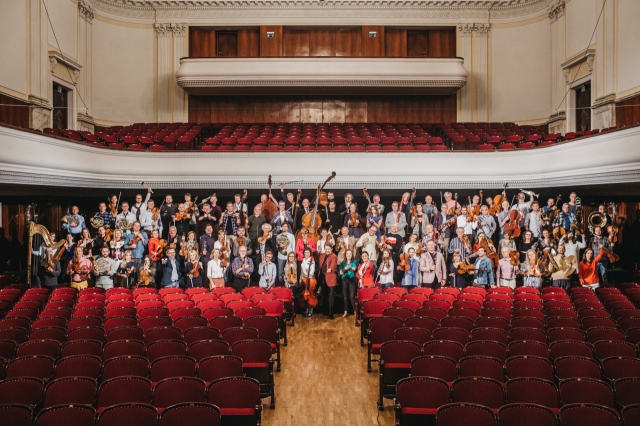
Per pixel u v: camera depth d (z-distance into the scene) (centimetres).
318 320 1002
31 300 845
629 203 1250
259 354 605
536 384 472
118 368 536
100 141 1343
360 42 1798
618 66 1345
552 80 1669
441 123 1738
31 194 1234
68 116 1575
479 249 974
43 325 711
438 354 582
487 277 977
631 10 1291
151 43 1769
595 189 1264
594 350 595
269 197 1175
